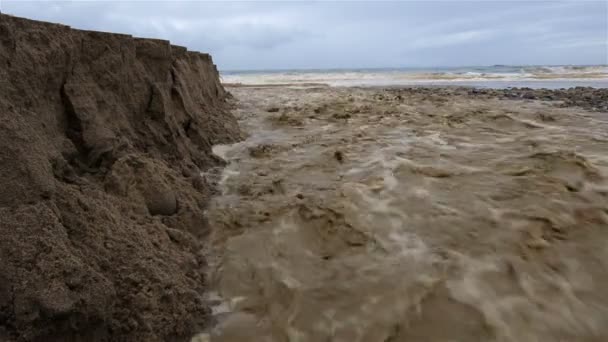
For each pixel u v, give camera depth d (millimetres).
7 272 1769
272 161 5113
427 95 12742
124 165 3135
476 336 2004
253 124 7762
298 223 3275
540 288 2312
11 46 2650
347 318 2178
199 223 3266
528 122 6973
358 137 6203
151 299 2098
